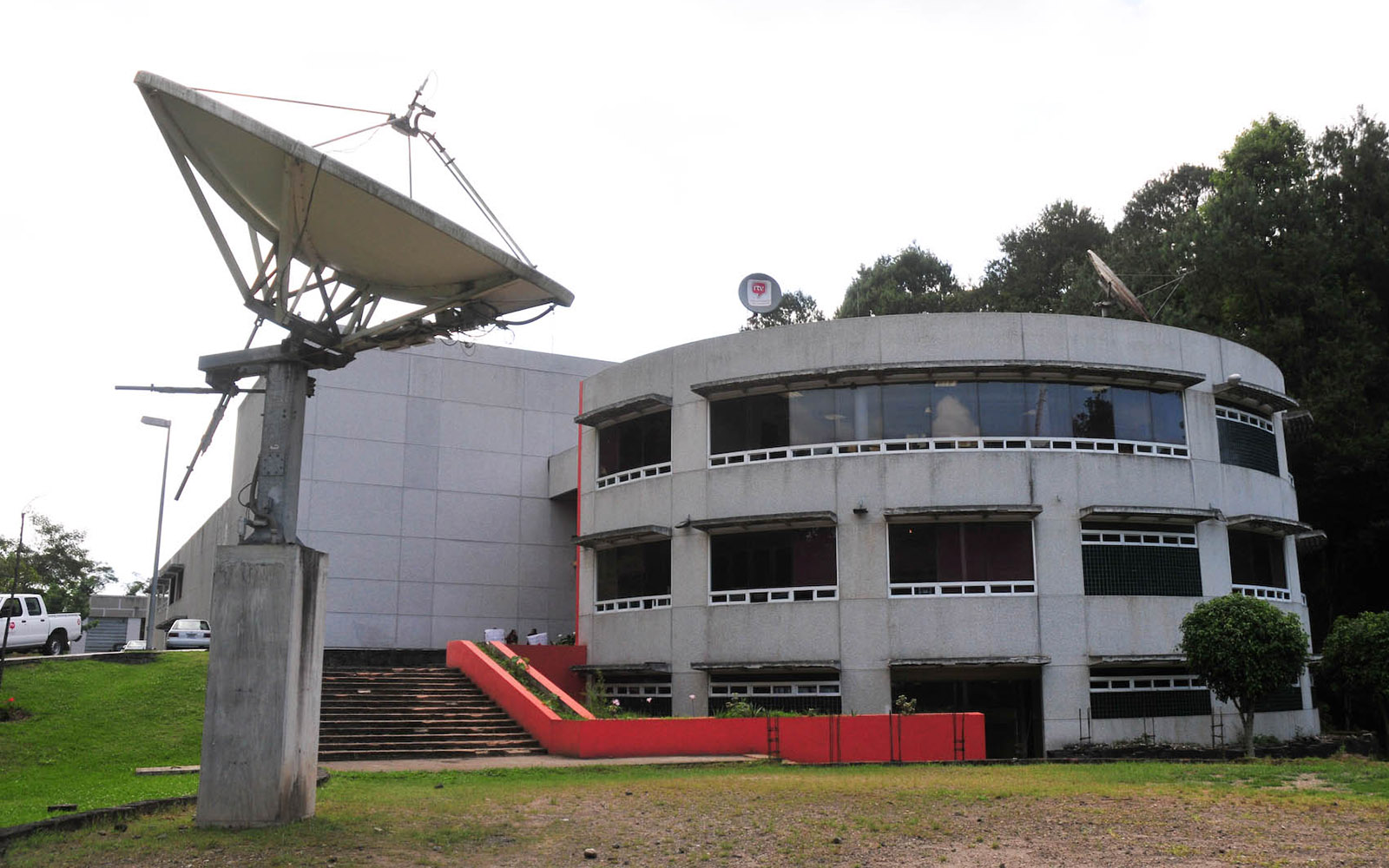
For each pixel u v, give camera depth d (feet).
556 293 43.11
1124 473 83.92
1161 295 136.46
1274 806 43.57
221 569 36.63
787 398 87.30
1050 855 33.81
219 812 35.45
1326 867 31.73
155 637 217.56
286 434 39.06
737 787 49.83
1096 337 85.61
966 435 83.25
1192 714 82.38
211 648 36.29
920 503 82.38
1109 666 80.33
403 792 48.14
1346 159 127.75
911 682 82.99
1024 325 84.94
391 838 35.01
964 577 81.15
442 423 115.96
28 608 100.58
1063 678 79.46
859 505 82.84
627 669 90.48
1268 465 94.02
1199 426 87.61
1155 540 84.02
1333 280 125.90
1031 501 82.02
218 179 39.50
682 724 68.64
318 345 41.06
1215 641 72.49
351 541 109.91
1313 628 126.31
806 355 86.89
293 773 36.45
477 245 39.60
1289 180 134.10
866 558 82.38
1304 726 89.71
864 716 67.77
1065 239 175.63
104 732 66.59
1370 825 38.81
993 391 84.02
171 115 36.76
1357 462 112.88
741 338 89.76
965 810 42.42
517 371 120.57
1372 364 117.80
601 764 62.03
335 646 107.34
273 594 36.45
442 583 112.98
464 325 44.16
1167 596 82.99
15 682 75.46
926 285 188.55
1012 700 83.05
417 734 71.61
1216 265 126.00
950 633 80.07
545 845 35.01
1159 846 35.01
